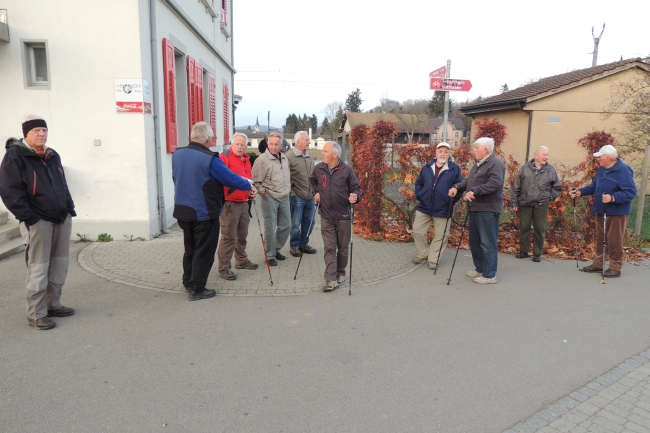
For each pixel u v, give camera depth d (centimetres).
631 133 1255
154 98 779
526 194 716
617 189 638
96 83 716
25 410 305
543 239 727
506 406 330
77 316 458
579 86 1518
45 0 691
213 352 393
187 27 1015
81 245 714
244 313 479
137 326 439
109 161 734
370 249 777
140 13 716
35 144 412
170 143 850
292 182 699
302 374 362
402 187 862
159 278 575
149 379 348
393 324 466
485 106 1730
